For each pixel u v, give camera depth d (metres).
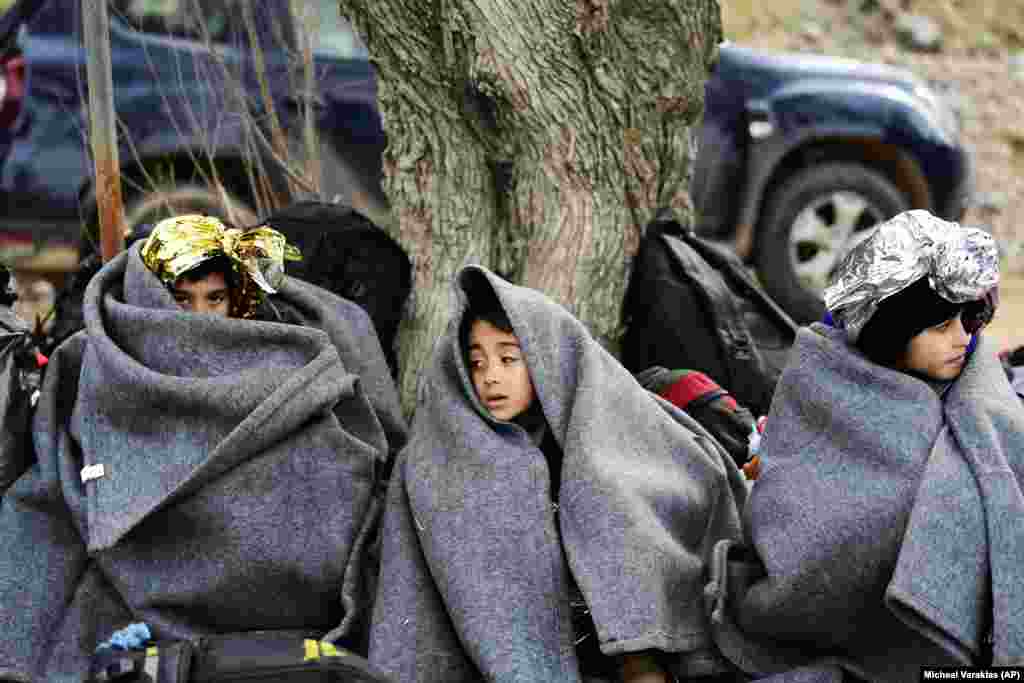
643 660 2.80
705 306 3.83
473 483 2.91
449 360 3.09
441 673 2.85
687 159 4.02
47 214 5.94
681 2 3.77
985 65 11.72
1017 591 2.52
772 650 2.82
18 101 5.86
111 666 2.41
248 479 2.92
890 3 12.34
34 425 3.06
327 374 3.05
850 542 2.63
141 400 2.90
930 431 2.67
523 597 2.80
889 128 6.97
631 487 2.88
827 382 2.75
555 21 3.64
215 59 4.96
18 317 3.65
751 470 3.39
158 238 3.08
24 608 2.90
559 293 3.80
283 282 3.46
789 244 6.94
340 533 2.98
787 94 6.85
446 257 3.89
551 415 2.99
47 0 5.91
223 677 2.44
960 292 2.66
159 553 2.91
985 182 10.48
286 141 5.57
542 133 3.72
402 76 3.83
